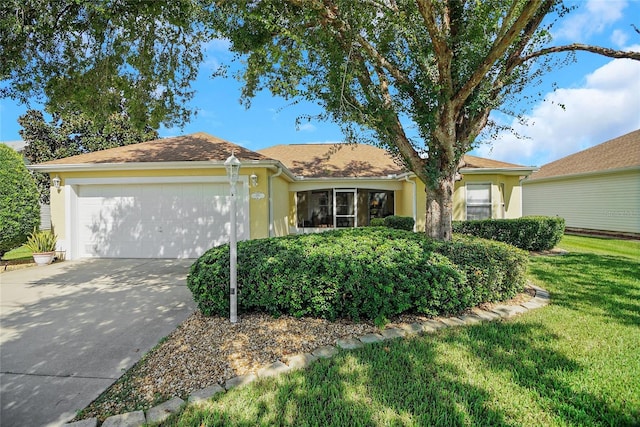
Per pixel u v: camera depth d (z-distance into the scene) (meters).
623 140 17.56
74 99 6.67
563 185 17.95
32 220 9.48
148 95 7.25
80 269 8.47
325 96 5.18
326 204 14.70
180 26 5.71
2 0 4.51
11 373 3.27
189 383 3.00
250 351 3.56
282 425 2.40
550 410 2.51
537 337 3.77
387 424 2.38
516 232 10.02
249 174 9.75
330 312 4.31
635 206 14.08
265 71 5.71
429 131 5.65
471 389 2.78
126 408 2.68
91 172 10.02
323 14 4.65
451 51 5.04
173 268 8.53
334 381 2.94
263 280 4.43
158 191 10.09
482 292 4.75
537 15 5.32
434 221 6.10
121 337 4.12
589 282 6.17
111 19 5.52
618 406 2.54
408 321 4.36
